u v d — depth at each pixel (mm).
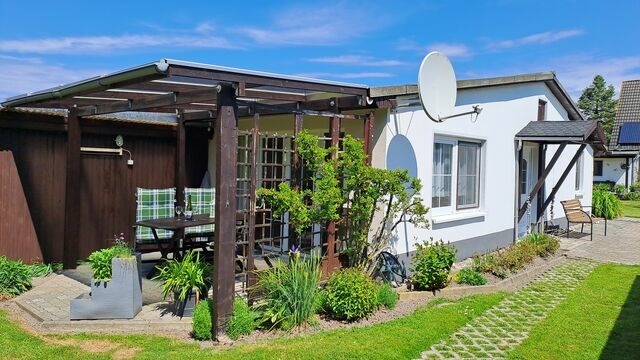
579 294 7574
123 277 5781
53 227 8734
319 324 5734
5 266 7000
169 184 10359
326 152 6340
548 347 5320
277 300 5609
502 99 10977
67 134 8672
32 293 6961
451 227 9328
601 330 5891
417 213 7051
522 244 10094
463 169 9914
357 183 6605
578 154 12547
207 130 10789
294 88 5938
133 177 9797
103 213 9375
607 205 18500
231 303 5352
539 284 8250
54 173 8734
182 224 7266
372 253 7156
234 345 5086
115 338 5277
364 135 7383
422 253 7414
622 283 8328
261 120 9500
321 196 6125
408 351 5102
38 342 5172
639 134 29516
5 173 8125
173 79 5859
